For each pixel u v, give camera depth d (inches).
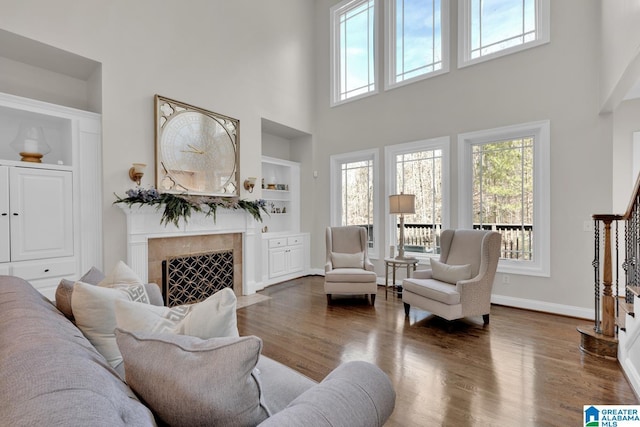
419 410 70.8
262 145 218.4
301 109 215.2
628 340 82.1
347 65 218.5
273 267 199.6
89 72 127.2
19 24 101.8
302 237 223.8
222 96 164.6
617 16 97.2
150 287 79.4
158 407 30.2
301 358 96.1
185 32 149.3
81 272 116.0
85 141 118.3
